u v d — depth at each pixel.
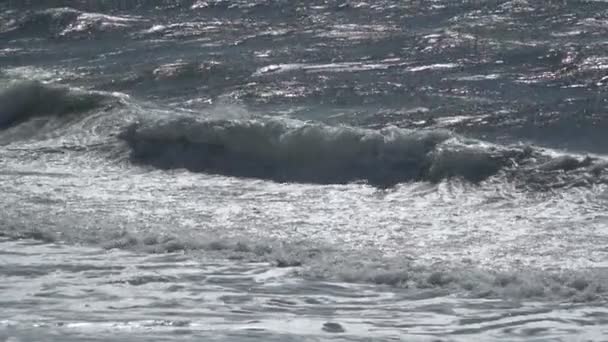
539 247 35.09
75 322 27.20
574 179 43.97
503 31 95.50
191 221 40.62
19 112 66.31
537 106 62.47
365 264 33.44
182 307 29.22
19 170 53.47
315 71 78.62
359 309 29.11
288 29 103.75
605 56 79.75
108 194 46.69
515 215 40.34
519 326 27.33
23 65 91.19
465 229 38.19
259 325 27.16
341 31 100.25
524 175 45.12
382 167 48.59
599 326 27.14
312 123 53.72
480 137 55.91
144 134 56.56
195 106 67.81
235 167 51.97
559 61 79.00
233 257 35.38
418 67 78.88
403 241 36.56
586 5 108.25
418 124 59.28
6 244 38.12
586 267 32.31
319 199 44.78
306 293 30.92
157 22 114.06
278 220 40.53
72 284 32.09
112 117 62.47
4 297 30.52
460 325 27.48
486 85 70.88
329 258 34.41
